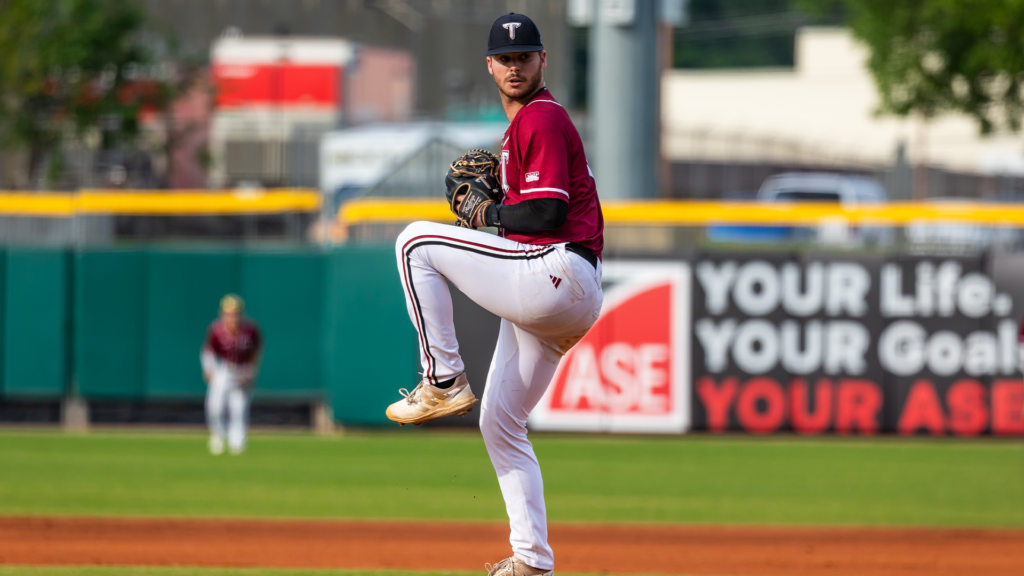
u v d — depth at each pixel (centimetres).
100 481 3684
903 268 4472
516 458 1622
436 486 3641
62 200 5003
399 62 10794
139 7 9050
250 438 4688
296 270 4841
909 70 8081
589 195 1502
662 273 4559
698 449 4359
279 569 2444
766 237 6241
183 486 3609
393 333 4684
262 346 4831
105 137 8431
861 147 13225
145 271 4841
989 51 7419
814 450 4316
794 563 2608
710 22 19712
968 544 2828
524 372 1570
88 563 2509
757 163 9856
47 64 8344
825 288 4509
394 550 2722
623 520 3116
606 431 4591
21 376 4897
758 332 4541
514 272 1448
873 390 4506
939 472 3875
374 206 4706
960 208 4488
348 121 9412
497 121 9469
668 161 9431
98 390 4856
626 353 4584
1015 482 3700
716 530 2995
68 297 4884
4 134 8319
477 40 12031
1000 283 4428
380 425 4741
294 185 7212
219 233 5100
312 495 3475
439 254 1470
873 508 3306
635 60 5188
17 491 3500
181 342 4847
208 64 9250
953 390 4469
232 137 8319
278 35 11056
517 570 1645
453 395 1520
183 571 2391
